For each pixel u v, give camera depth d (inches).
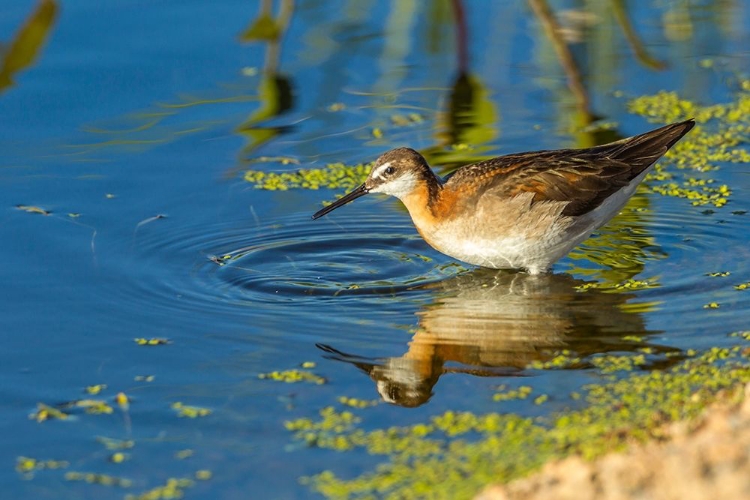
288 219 595.2
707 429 356.8
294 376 442.6
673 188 620.1
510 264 542.9
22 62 496.1
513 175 534.6
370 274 541.3
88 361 457.7
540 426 394.0
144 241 566.6
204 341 474.0
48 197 606.9
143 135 678.5
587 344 463.2
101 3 813.2
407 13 805.2
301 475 371.9
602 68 767.1
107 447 394.9
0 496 366.6
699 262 538.3
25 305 504.1
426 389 430.6
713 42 793.6
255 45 775.7
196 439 398.6
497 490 342.0
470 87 743.1
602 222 546.3
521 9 832.9
